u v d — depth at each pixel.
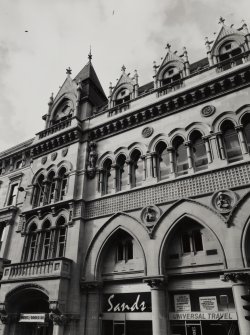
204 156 19.27
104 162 23.73
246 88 19.28
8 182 31.34
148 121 22.64
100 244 20.05
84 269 19.80
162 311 15.90
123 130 23.80
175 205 18.03
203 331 15.18
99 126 25.02
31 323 21.16
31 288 19.59
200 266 16.38
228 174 17.22
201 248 17.00
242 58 20.61
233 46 22.41
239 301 14.02
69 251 20.52
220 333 14.73
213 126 19.36
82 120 27.11
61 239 22.30
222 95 19.98
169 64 25.19
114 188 21.78
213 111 19.78
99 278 19.31
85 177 23.66
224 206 16.30
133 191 20.47
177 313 16.11
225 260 15.16
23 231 24.41
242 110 18.77
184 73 23.61
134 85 26.25
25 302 20.95
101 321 18.33
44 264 19.97
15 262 23.00
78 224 21.28
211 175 17.77
